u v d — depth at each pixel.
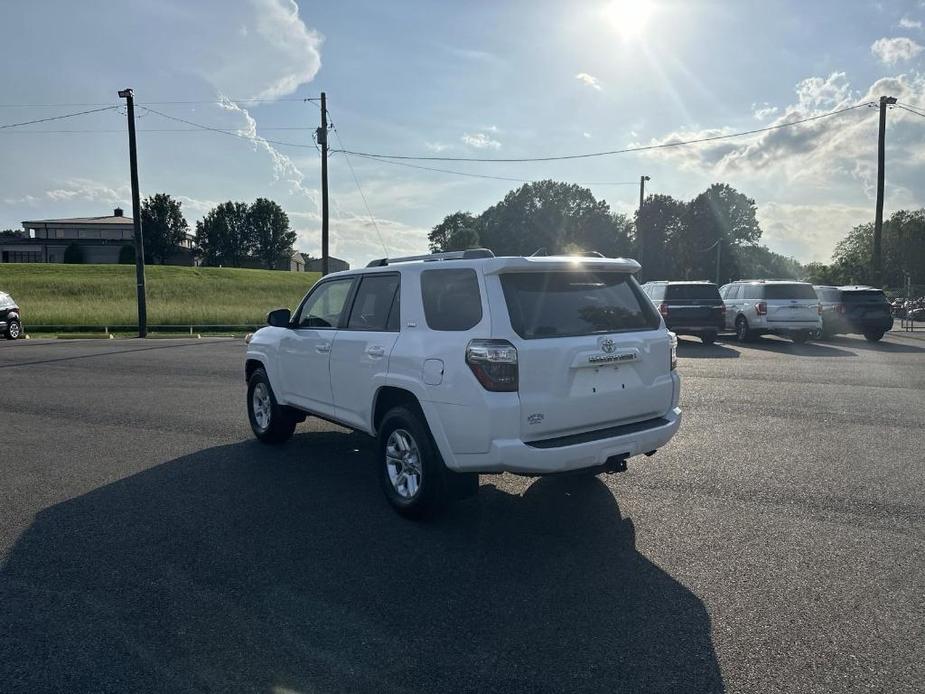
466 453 4.36
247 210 118.25
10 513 5.12
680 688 2.88
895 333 22.89
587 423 4.48
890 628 3.37
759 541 4.50
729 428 7.81
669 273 88.50
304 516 5.04
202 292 52.59
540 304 4.45
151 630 3.38
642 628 3.38
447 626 3.41
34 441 7.46
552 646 3.22
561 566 4.13
